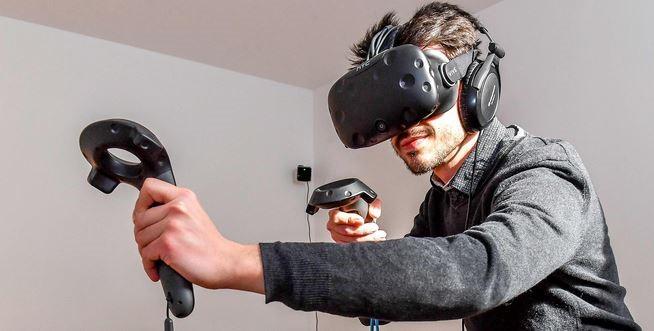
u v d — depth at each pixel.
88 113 2.68
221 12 2.50
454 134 0.89
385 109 0.77
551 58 2.15
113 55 2.80
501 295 0.56
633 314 1.82
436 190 1.13
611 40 1.96
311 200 1.04
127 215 2.71
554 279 0.83
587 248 0.83
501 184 0.77
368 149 3.05
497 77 0.94
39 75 2.57
